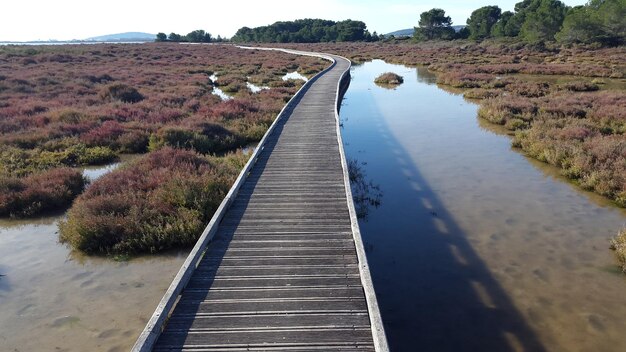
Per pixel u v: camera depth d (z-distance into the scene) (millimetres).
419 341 6258
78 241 8797
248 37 147625
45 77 33094
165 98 25922
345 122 22031
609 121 18594
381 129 20203
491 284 7617
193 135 16766
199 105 24578
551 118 19516
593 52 54062
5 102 23625
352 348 5055
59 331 6457
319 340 5180
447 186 12594
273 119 20781
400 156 15812
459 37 106750
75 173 12555
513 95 26828
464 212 10734
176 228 9039
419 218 10461
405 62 56750
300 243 7609
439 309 6980
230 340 5188
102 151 15516
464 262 8383
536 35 72875
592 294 7250
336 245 7520
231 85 32906
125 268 8242
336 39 130875
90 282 7766
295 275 6578
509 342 6188
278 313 5676
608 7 62000
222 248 7461
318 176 11242
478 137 18219
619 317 6656
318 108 21000
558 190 12055
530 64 45656
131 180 11516
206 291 6188
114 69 43688
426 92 31281
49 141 16078
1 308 7039
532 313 6809
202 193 10336
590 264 8180
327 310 5727
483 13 104688
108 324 6609
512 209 10836
